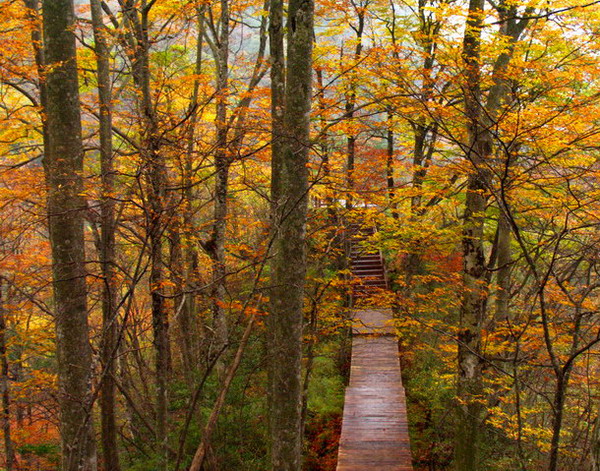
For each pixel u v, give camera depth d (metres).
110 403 8.27
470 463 8.52
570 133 6.84
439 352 12.46
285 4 12.70
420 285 15.46
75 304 6.63
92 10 8.70
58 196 6.43
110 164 6.91
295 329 5.45
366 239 11.77
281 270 5.43
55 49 6.48
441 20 8.18
